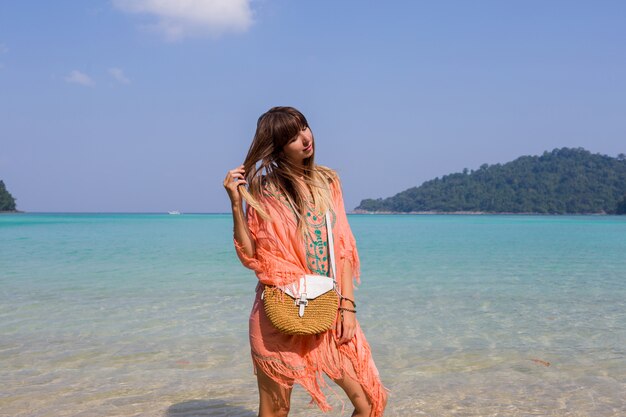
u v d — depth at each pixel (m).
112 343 5.50
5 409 3.77
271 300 2.56
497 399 3.96
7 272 11.69
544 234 35.44
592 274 11.52
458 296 8.48
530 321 6.62
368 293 8.80
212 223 66.12
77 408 3.79
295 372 2.57
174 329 6.12
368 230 44.03
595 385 4.25
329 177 2.82
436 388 4.20
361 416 2.69
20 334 5.87
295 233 2.63
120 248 19.92
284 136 2.65
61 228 43.91
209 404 3.88
